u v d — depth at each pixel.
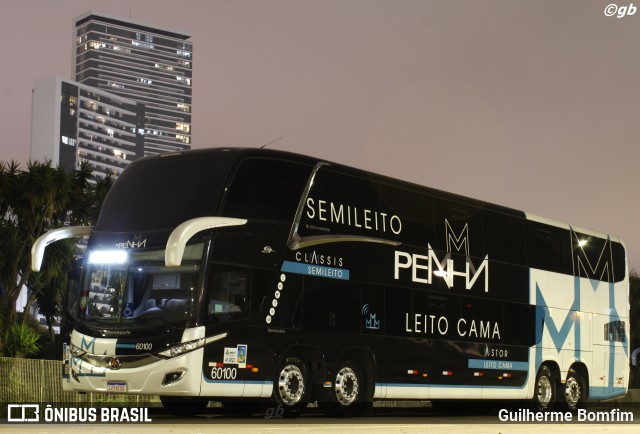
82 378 15.10
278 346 15.77
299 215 16.47
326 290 16.80
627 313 25.84
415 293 18.81
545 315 22.58
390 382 18.05
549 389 22.67
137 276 15.18
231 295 15.09
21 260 36.00
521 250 22.17
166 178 15.88
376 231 18.12
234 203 15.39
